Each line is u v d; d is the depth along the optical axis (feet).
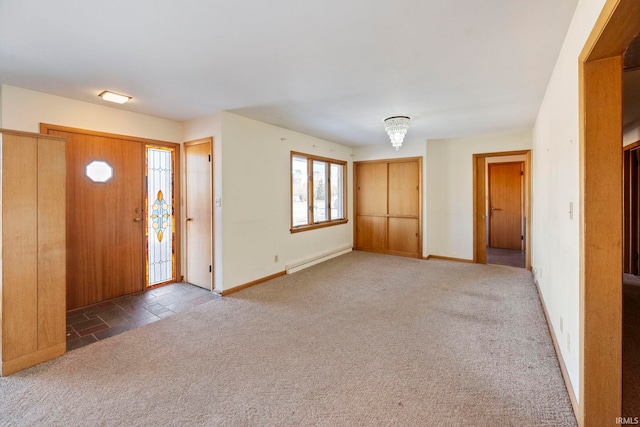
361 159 21.03
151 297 11.99
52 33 6.30
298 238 16.42
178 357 7.56
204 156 12.82
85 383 6.51
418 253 18.93
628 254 14.76
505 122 13.92
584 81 5.08
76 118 10.57
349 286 13.33
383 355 7.60
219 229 12.23
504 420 5.37
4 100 9.05
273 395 6.11
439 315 10.08
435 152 18.54
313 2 5.33
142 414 5.59
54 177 7.55
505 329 8.98
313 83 9.16
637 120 13.20
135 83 9.08
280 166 15.08
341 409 5.69
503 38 6.62
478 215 17.54
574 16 5.75
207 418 5.49
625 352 7.63
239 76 8.59
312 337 8.59
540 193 11.87
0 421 5.41
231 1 5.28
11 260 6.88
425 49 7.11
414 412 5.59
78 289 10.85
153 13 5.62
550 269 8.94
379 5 5.43
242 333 8.87
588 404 5.03
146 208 12.82
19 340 6.98
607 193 4.97
